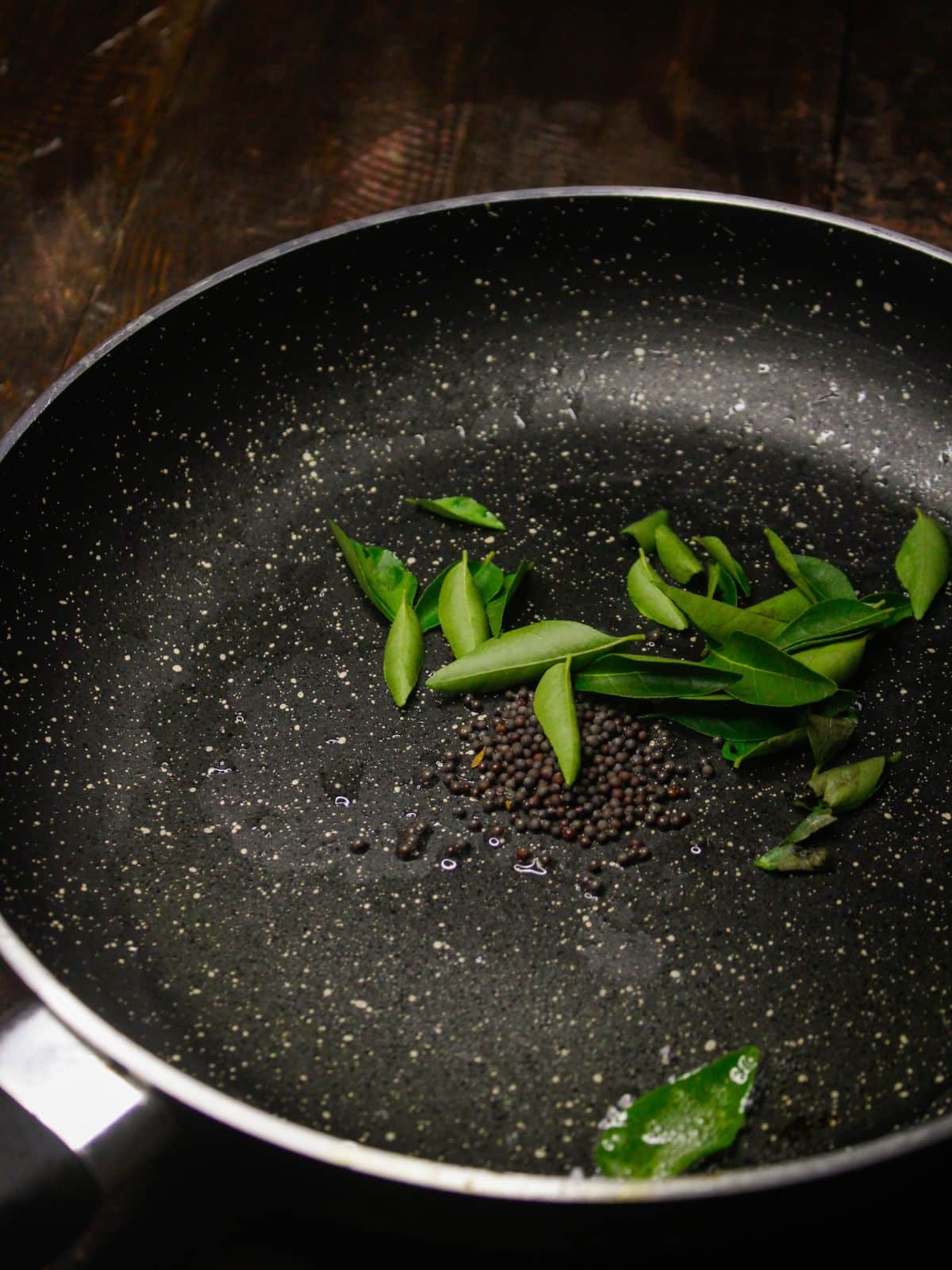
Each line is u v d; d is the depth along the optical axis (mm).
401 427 322
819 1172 193
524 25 403
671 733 277
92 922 253
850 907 256
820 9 407
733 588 293
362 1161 198
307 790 271
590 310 330
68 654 283
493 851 263
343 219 363
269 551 304
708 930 253
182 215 362
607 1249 209
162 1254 235
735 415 323
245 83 388
